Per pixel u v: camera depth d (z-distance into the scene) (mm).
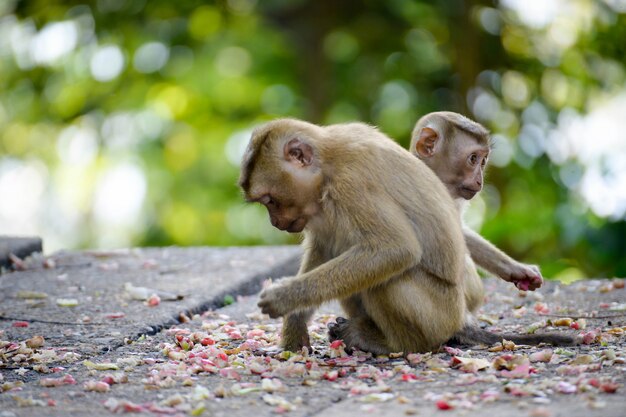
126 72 23625
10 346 9188
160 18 22922
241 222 23578
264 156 8602
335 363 8211
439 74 22891
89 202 25203
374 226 8203
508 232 17000
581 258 16844
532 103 21344
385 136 8875
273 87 23812
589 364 7695
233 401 7191
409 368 7914
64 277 12656
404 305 8453
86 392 7574
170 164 24125
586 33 20734
